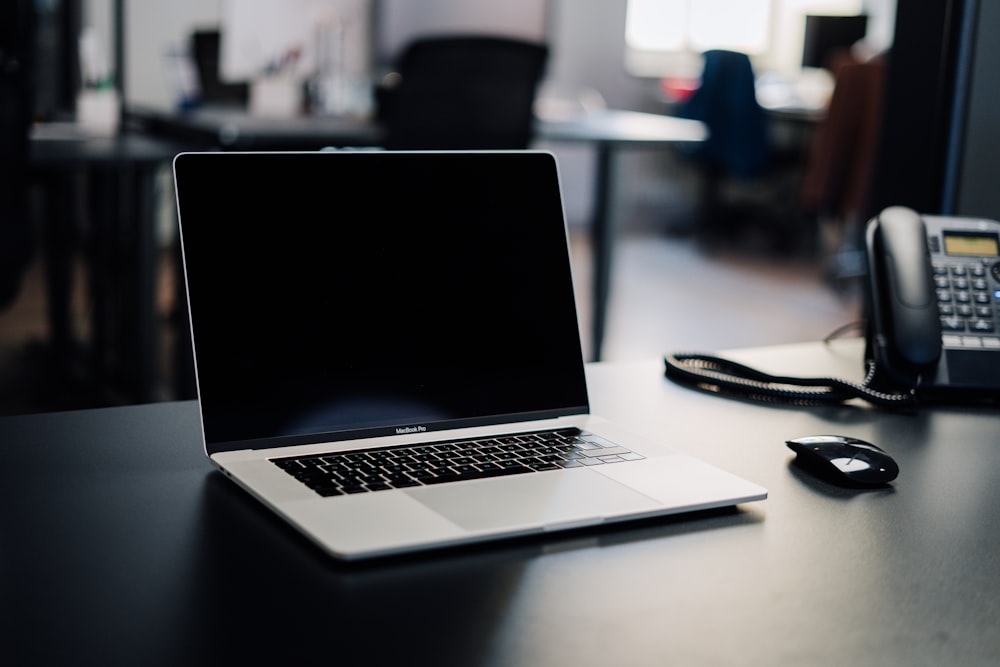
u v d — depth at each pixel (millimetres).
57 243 3268
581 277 5051
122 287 3166
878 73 4562
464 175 853
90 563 574
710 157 5719
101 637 496
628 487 692
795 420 902
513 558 600
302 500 648
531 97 3094
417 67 2920
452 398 814
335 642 500
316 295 785
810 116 5527
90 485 688
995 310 1001
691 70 7043
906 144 1219
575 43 6523
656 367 1054
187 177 760
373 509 637
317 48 3525
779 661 502
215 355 744
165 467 727
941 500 725
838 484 750
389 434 785
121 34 3094
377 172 820
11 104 2246
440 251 834
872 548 639
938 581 597
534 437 794
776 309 4570
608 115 4059
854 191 4699
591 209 6527
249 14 3406
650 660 496
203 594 543
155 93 4977
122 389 3174
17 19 2213
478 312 839
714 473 726
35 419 816
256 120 3127
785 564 610
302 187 793
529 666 485
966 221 1038
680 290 4883
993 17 1136
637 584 575
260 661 480
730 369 1032
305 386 768
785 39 7375
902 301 972
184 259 750
